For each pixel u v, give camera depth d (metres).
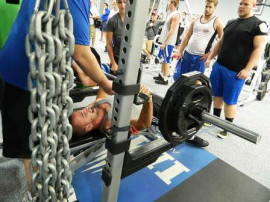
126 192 1.76
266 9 7.73
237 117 3.55
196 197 1.80
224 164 2.25
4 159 1.89
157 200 1.73
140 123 1.57
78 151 1.70
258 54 2.34
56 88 0.60
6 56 1.11
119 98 0.91
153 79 4.98
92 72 1.20
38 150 0.65
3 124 1.26
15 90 1.17
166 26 4.53
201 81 1.19
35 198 0.73
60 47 0.57
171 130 1.18
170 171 2.06
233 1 8.81
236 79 2.52
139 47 0.85
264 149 2.67
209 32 3.02
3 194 1.58
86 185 1.78
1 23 1.61
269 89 5.33
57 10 0.56
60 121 0.67
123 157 1.04
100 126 1.44
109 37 2.97
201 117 1.16
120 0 2.79
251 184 2.02
